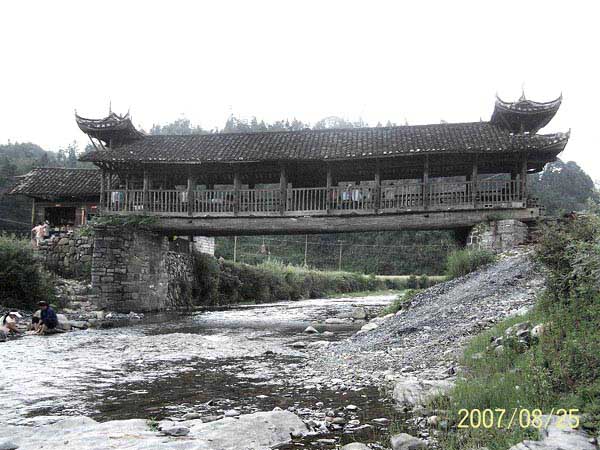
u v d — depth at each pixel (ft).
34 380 26.43
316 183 80.33
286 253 199.21
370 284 167.53
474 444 14.34
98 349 37.70
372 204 67.10
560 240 25.03
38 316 48.60
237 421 17.30
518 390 17.01
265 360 33.27
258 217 70.28
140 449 14.20
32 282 60.49
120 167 73.51
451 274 54.85
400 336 36.14
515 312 31.17
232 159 67.97
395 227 66.13
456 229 66.69
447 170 73.10
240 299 113.19
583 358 16.62
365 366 28.60
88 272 76.64
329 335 49.19
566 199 154.71
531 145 60.29
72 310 65.00
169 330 52.54
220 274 105.50
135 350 37.35
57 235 80.33
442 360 26.40
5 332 44.29
